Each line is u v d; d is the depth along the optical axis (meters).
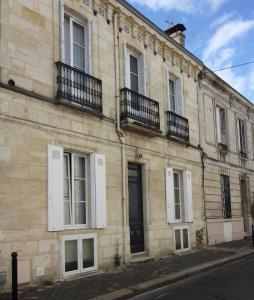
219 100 20.30
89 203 11.21
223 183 19.86
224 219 19.00
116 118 12.38
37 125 9.70
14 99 9.21
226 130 20.78
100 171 11.47
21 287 8.80
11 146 9.02
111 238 11.62
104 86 12.10
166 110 15.16
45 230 9.54
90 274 10.50
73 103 10.64
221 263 12.64
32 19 9.98
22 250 8.94
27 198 9.22
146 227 13.43
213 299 7.87
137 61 14.26
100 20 12.34
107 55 12.43
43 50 10.16
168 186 14.65
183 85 16.73
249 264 12.75
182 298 8.07
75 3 11.44
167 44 15.53
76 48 11.66
